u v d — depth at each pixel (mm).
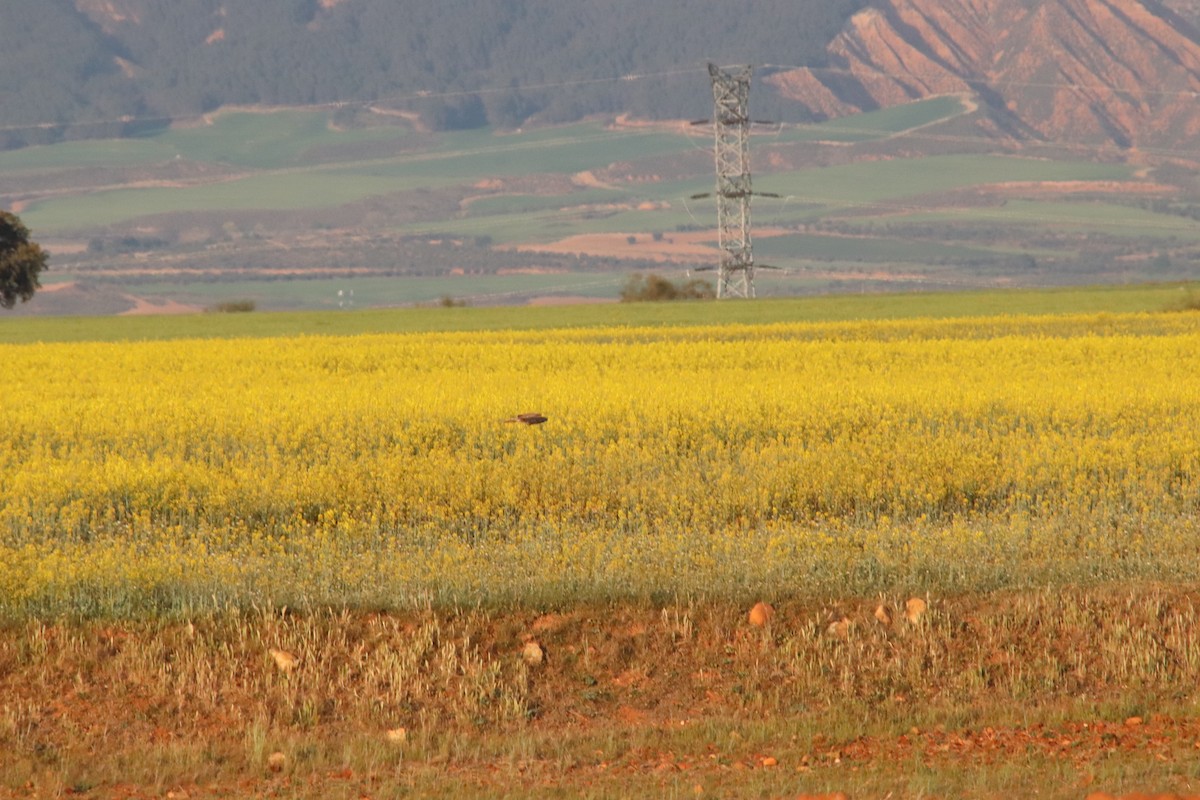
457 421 91875
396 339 194250
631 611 50188
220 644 47969
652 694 46531
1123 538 59125
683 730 43000
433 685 46500
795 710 45000
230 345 179375
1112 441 79062
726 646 48562
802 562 54281
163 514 68250
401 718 44750
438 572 53094
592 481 70500
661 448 80500
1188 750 40594
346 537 60312
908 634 48781
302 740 42719
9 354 166875
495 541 60156
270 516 67250
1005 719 43438
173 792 39125
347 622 49000
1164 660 47438
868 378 123000
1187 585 51844
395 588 51719
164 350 171000
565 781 39250
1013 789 37000
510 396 104688
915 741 42156
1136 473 71688
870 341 164125
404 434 86938
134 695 45812
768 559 54188
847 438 84500
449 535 60562
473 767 41000
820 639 48281
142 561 54594
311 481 69688
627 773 39906
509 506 67125
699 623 49719
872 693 46062
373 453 84750
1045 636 48844
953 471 70875
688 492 67625
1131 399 98562
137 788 39375
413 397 105438
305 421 92062
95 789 39312
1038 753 40594
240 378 132375
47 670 46719
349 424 92125
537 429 87938
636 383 116375
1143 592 51062
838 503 66875
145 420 95812
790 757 40750
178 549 57812
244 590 51625
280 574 53188
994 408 96812
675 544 56812
